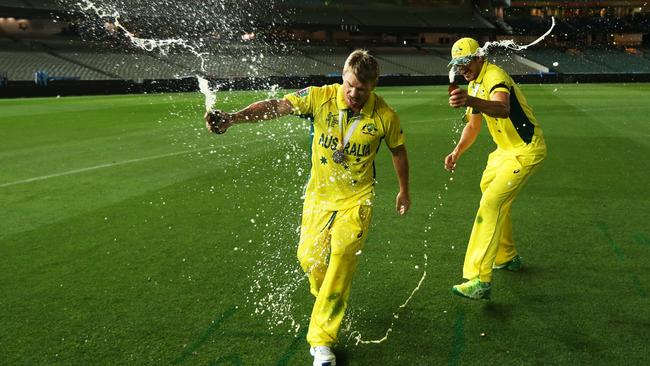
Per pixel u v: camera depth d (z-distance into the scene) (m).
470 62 2.86
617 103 15.73
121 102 16.92
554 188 5.64
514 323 2.84
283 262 3.69
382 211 4.82
